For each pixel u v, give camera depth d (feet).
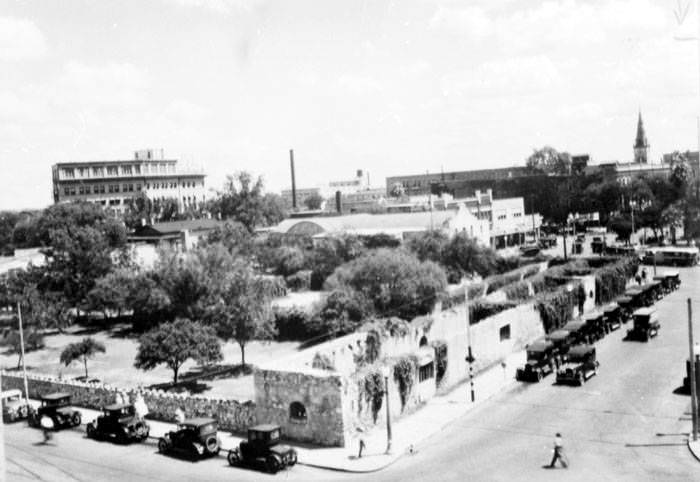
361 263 231.50
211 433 123.34
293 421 129.59
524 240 499.92
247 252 380.17
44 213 366.02
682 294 270.26
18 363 227.40
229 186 593.83
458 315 188.34
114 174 618.85
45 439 137.18
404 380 143.02
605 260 304.71
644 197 492.54
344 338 159.74
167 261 255.70
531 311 205.77
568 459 111.75
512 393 154.30
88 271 309.42
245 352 223.51
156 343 176.76
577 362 160.66
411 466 112.68
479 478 105.70
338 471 112.27
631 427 126.21
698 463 106.93
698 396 141.18
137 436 132.98
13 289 273.75
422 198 546.26
